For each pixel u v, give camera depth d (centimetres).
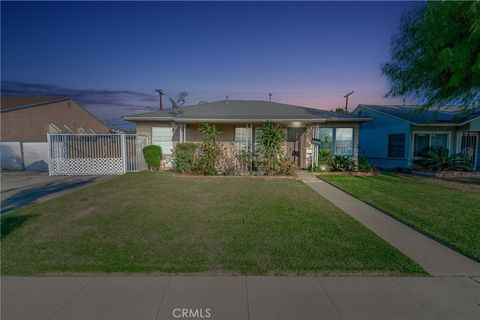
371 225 509
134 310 252
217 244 402
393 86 1037
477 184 1001
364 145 1906
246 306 258
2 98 2188
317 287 290
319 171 1270
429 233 462
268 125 1141
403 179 1118
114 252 372
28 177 1167
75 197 730
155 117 1323
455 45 752
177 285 293
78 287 289
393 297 275
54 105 2156
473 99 860
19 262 342
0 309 253
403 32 984
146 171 1323
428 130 1463
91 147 1320
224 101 1762
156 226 484
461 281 307
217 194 769
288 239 425
